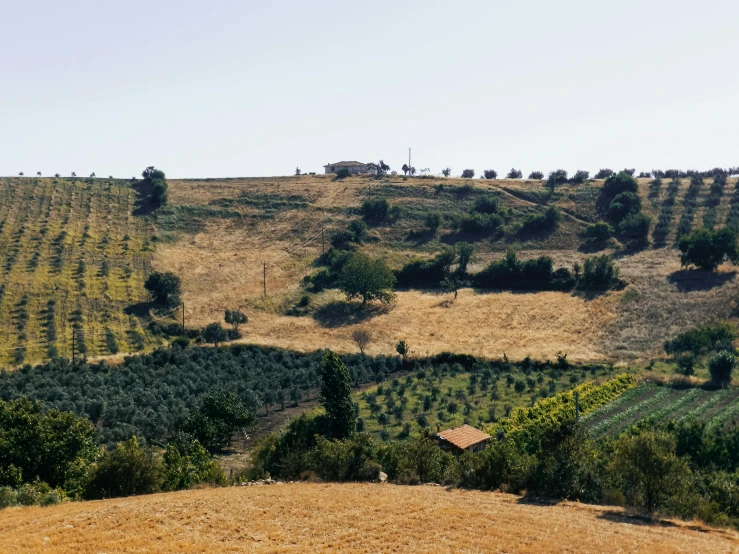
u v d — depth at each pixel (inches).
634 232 6200.8
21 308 4820.4
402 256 6254.9
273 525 1400.1
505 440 2385.6
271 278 5812.0
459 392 3518.7
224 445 2918.3
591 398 3238.2
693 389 3449.8
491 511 1494.8
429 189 7755.9
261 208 7367.1
